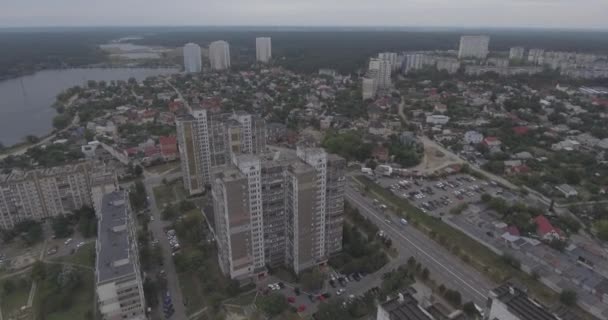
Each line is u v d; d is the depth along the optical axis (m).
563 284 167.12
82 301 165.12
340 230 188.62
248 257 173.00
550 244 194.50
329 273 180.62
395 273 171.38
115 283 139.50
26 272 185.88
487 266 183.88
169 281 177.50
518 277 176.00
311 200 167.88
